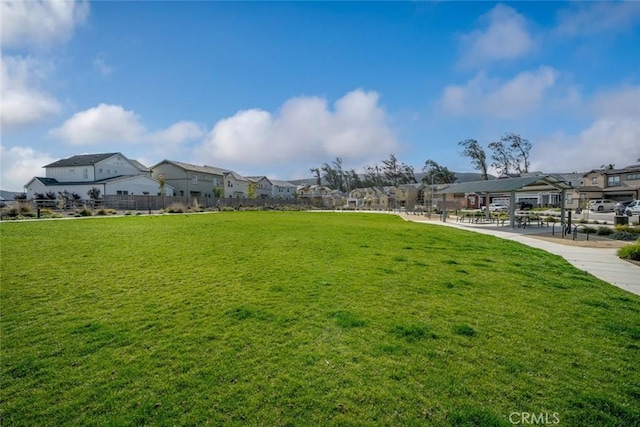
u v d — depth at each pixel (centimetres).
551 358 304
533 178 1557
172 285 526
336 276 582
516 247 1005
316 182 9962
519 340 338
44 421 224
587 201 3769
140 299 459
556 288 535
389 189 7038
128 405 238
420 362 293
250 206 4394
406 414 229
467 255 827
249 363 291
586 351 317
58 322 381
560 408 236
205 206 3772
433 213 3359
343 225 1667
